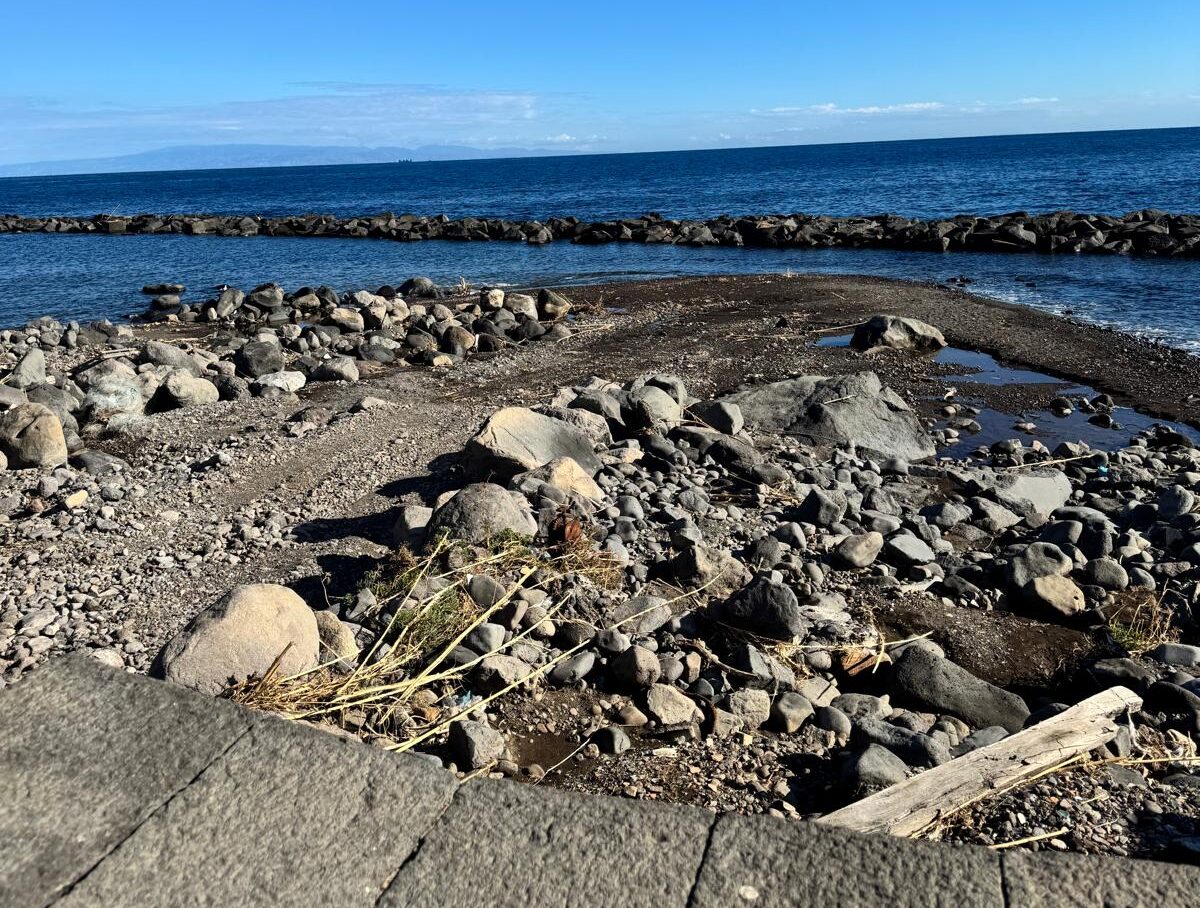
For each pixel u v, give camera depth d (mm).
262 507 8586
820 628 6340
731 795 4762
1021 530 8625
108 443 11250
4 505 8617
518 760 5102
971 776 4508
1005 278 24172
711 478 9750
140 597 6805
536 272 29391
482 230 41438
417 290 23594
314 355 16641
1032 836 4211
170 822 2754
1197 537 7879
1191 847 4004
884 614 6848
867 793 4527
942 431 11945
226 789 2861
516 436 8930
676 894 2555
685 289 23719
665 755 5102
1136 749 5043
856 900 2523
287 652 5270
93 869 2607
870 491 9297
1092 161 83625
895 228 34062
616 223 40562
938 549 8102
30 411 9969
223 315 21422
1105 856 2631
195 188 116562
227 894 2561
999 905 2488
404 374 15234
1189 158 80812
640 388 11625
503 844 2709
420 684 5559
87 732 3055
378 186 104125
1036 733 4832
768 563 7461
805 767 5012
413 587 6301
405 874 2631
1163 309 19094
